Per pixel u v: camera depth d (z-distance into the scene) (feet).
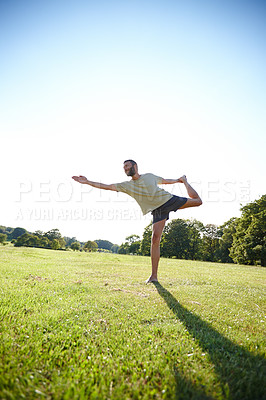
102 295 9.76
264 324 7.55
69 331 6.09
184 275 17.66
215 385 4.25
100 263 23.31
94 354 5.16
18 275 13.00
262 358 5.27
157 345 5.60
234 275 21.08
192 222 150.61
